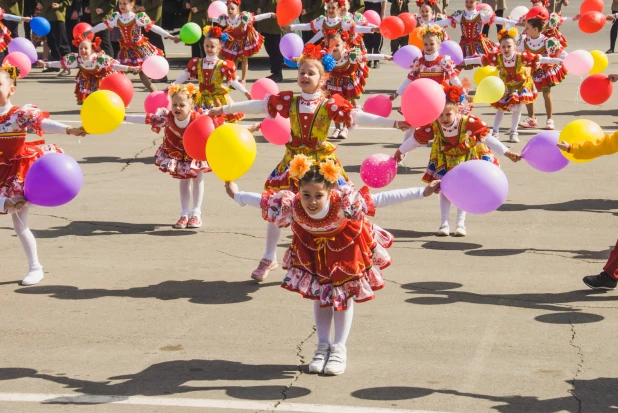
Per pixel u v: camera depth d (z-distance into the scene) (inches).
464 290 423.5
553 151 442.3
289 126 430.3
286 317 392.2
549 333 371.6
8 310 402.0
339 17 956.6
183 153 520.7
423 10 1044.5
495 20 1026.1
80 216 559.5
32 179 390.0
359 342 362.9
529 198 594.9
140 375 333.4
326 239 332.2
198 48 1162.0
